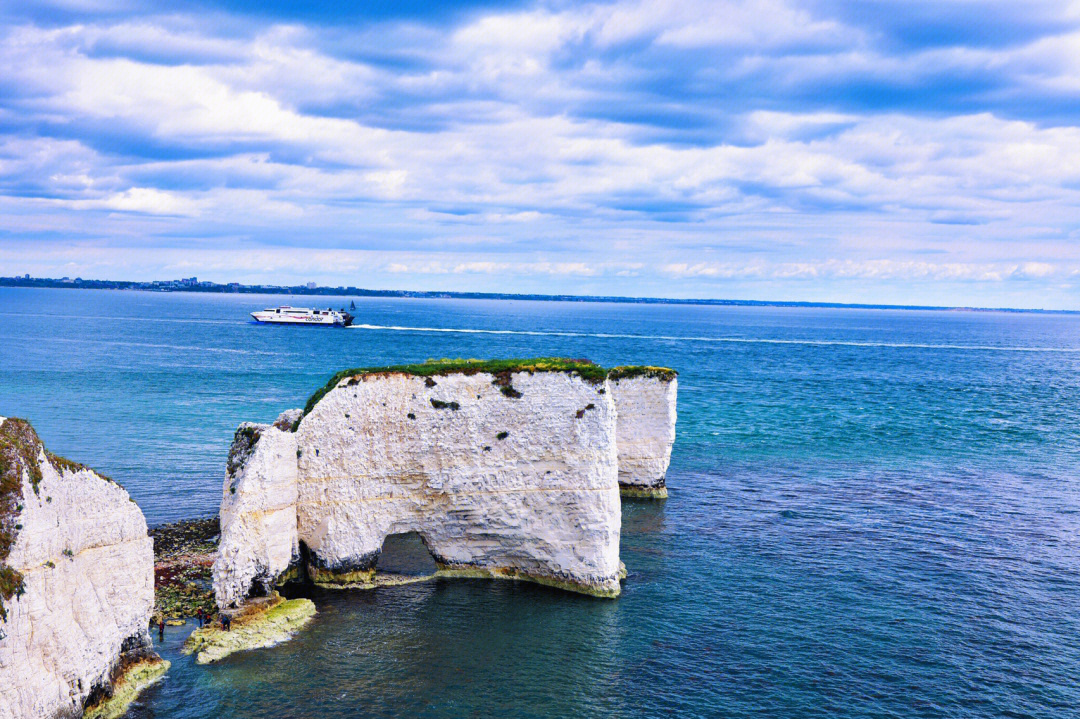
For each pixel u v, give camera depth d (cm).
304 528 4069
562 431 4075
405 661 3312
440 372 4131
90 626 2780
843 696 3102
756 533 4978
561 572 4100
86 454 6538
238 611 3569
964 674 3266
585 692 3108
